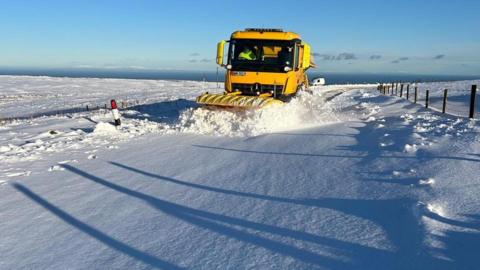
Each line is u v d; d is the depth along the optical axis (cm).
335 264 353
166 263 390
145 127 1422
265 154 846
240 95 1334
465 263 330
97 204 596
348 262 354
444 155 674
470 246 357
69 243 462
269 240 416
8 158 969
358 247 380
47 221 539
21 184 736
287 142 953
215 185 647
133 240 455
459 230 389
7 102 4525
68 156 979
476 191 495
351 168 671
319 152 817
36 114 3077
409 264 339
